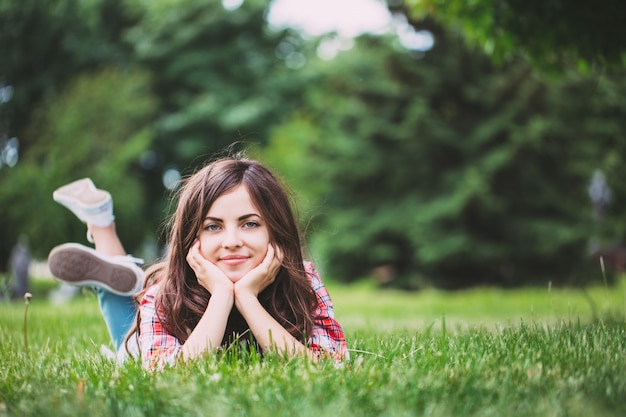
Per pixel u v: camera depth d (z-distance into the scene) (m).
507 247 17.14
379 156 18.27
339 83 18.56
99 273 3.18
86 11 21.58
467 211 16.91
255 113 23.19
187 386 1.95
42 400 1.89
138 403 1.85
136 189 18.75
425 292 16.86
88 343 3.59
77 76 21.69
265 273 2.59
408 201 18.06
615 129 14.68
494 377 2.03
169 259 2.72
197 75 23.75
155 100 21.50
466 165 17.27
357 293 16.34
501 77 17.03
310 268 2.95
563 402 1.77
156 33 23.45
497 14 5.82
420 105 17.16
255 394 1.88
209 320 2.50
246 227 2.62
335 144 18.62
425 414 1.69
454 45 17.34
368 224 18.41
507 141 16.89
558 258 17.19
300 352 2.36
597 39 5.63
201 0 23.80
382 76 18.17
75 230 16.34
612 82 12.09
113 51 23.56
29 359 2.86
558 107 16.27
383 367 2.23
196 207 2.66
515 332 3.00
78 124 18.06
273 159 22.88
